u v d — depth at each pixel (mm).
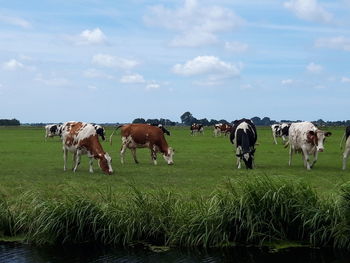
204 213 12164
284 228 12094
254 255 11234
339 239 11508
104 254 11453
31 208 12867
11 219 12859
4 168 24672
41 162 28156
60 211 12391
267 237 11984
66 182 18031
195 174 21812
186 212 12312
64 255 11414
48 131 57531
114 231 12133
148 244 12094
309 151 24109
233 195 12336
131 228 12148
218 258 11078
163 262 10852
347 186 12125
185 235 11898
